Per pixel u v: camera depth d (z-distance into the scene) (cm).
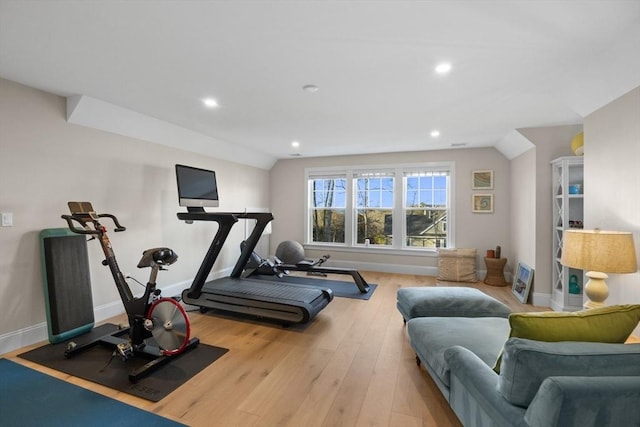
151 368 227
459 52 208
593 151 261
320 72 239
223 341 284
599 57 211
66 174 300
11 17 169
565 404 93
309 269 480
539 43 196
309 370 234
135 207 372
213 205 417
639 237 211
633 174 216
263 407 191
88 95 289
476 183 520
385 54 211
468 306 263
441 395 203
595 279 227
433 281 509
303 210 635
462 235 529
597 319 128
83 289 300
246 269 529
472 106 315
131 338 251
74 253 295
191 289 362
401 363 245
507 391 117
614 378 99
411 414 185
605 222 246
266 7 161
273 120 368
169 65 229
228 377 223
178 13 166
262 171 633
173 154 425
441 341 195
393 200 575
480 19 172
